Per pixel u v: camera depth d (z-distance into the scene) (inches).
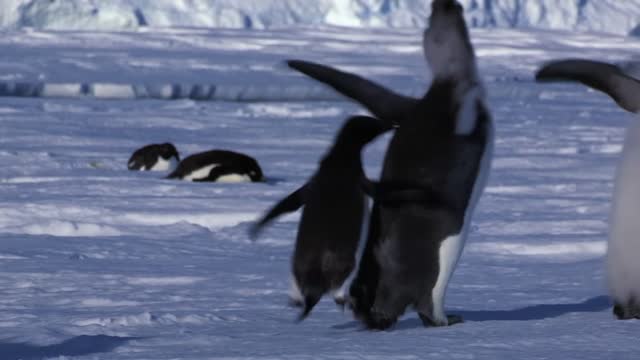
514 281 830.5
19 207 1270.9
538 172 1770.4
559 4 7549.2
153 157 1784.0
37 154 1919.3
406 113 569.0
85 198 1365.7
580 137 2482.8
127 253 1003.3
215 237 1113.4
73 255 979.9
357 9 7130.9
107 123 2677.2
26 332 581.0
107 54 5142.7
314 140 2381.9
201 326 609.0
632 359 453.7
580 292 757.3
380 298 568.1
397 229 560.4
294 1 7101.4
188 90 3973.9
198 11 6761.8
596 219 1214.3
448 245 561.6
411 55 5812.0
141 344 526.9
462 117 551.8
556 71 589.3
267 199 1398.9
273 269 904.9
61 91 3818.9
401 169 561.6
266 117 2994.6
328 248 554.9
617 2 7790.4
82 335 557.9
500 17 7386.8
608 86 581.0
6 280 839.7
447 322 584.1
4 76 3973.9
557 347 484.7
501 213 1284.4
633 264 573.6
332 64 5044.3
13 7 6186.0
